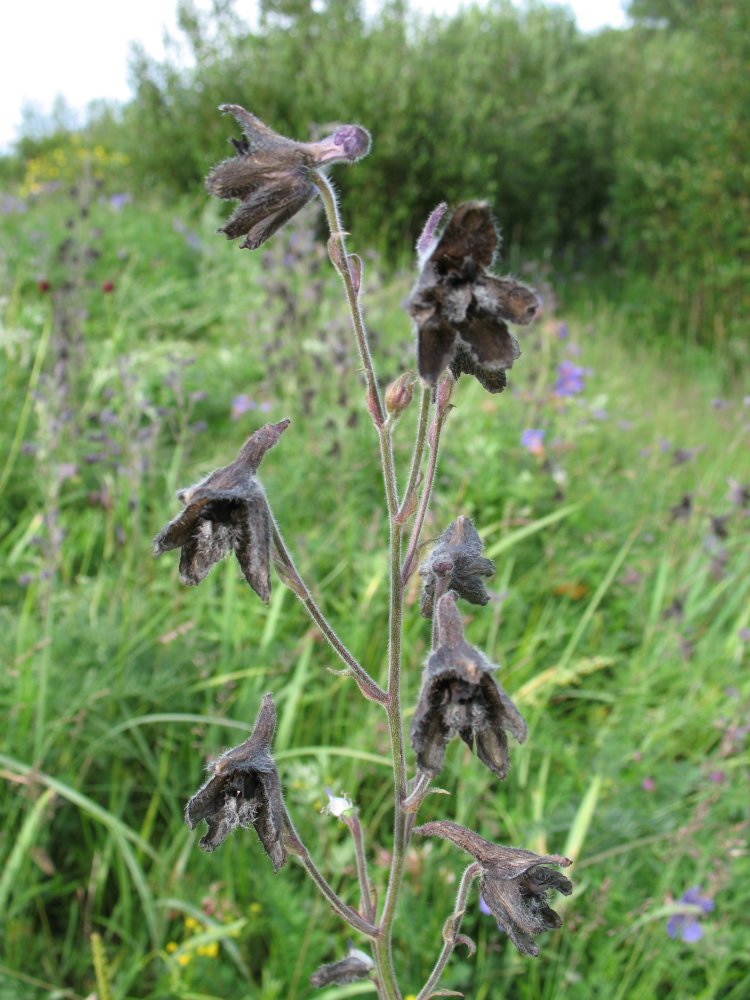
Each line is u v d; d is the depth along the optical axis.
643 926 3.29
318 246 7.19
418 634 4.36
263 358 6.52
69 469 4.45
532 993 3.13
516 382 6.52
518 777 3.79
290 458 5.56
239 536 1.87
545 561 5.06
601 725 4.21
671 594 4.86
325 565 4.84
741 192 11.46
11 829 3.54
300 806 3.56
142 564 4.56
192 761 3.77
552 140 15.09
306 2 14.54
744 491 5.13
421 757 1.76
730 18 11.76
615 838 3.47
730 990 3.29
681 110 12.68
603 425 6.64
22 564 4.77
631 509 5.49
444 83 13.09
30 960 3.22
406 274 8.81
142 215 11.03
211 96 13.02
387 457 1.94
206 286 8.75
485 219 1.72
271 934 3.36
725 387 9.88
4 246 7.78
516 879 1.92
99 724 3.78
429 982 2.07
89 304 7.98
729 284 11.28
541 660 4.53
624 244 13.77
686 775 3.70
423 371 1.73
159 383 6.56
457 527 2.09
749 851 3.39
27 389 6.23
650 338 11.23
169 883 3.39
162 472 5.39
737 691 4.16
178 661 4.06
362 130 1.93
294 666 4.21
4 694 3.91
